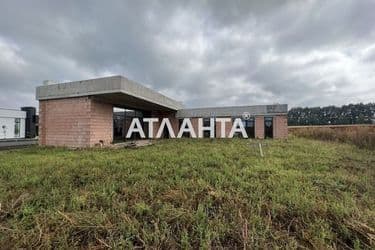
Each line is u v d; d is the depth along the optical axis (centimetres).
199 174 497
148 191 382
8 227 274
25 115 2542
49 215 298
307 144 1213
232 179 453
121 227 264
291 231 278
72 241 248
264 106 1795
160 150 889
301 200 338
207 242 238
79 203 330
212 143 1224
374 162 694
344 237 262
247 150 902
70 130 1074
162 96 1561
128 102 1384
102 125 1149
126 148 997
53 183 433
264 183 434
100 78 1005
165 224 275
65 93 1072
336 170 564
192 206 334
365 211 315
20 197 354
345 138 1463
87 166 565
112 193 372
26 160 655
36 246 239
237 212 311
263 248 233
